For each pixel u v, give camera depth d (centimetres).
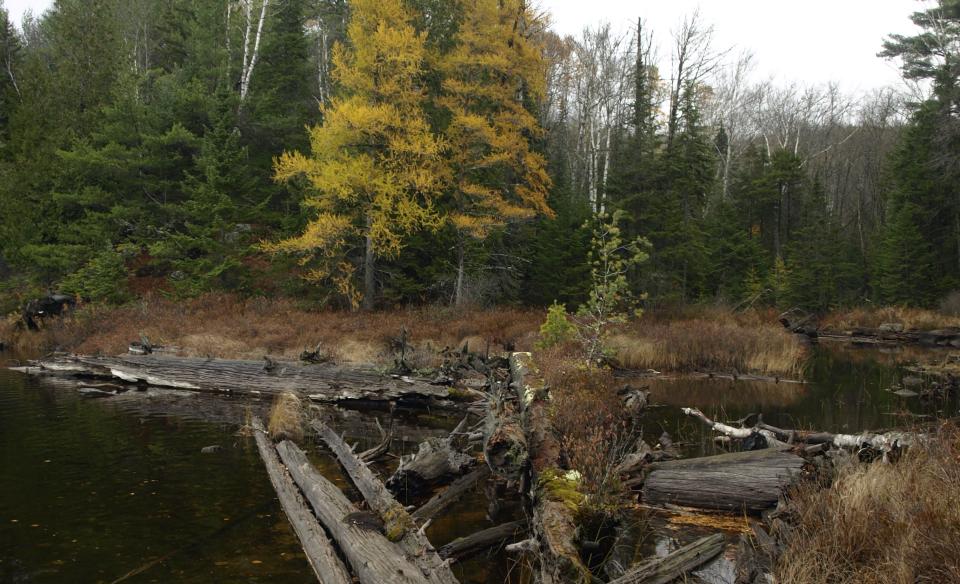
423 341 1739
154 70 2931
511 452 674
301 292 2356
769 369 1748
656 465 753
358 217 2258
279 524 646
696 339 1827
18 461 860
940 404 1274
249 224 2648
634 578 494
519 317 2066
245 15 3206
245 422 1112
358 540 546
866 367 1911
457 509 710
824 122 6028
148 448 933
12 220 2617
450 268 2423
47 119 2964
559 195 2883
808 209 4459
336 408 1296
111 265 2319
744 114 5903
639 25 3369
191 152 2720
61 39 3322
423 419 1198
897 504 492
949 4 3675
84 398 1328
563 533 498
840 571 438
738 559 523
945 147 3228
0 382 1503
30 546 587
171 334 1791
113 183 2656
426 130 2120
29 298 2428
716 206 4334
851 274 3966
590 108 3769
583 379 1096
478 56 2212
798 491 632
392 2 2153
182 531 625
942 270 3628
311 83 3653
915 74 3931
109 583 514
